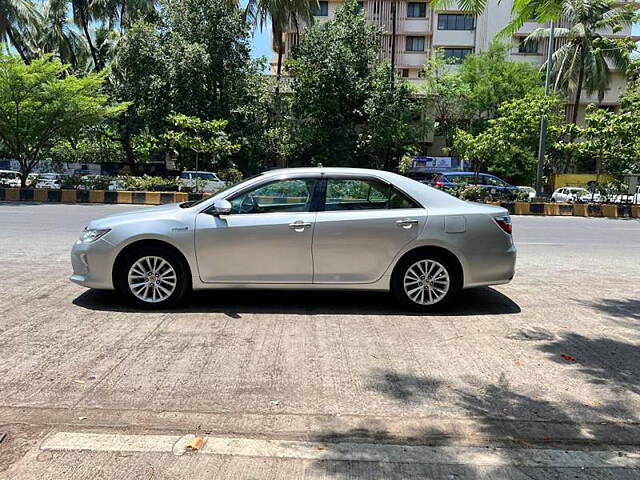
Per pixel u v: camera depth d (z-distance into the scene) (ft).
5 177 87.20
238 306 19.45
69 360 14.20
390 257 18.72
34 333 16.22
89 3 98.17
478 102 120.47
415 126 113.09
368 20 143.54
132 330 16.63
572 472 9.57
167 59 89.25
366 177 19.21
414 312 19.17
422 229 18.72
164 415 11.39
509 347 15.84
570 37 113.19
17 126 69.21
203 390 12.58
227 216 18.58
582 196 89.15
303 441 10.46
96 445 10.13
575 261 31.48
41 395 12.20
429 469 9.56
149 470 9.38
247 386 12.84
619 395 12.73
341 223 18.49
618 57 109.50
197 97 89.45
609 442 10.64
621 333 17.38
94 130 90.63
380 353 15.14
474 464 9.76
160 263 18.65
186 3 92.53
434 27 140.77
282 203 18.90
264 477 9.25
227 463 9.64
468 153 82.33
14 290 21.09
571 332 17.38
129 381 12.99
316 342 15.92
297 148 99.76
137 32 88.74
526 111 74.59
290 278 18.61
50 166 97.86
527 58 138.10
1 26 95.50
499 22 138.10
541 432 10.98
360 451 10.11
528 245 38.27
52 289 21.30
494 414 11.69
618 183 73.72
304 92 96.02
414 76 147.23
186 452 9.95
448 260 19.15
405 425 11.15
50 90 67.51
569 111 140.67
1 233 36.78
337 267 18.61
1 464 9.48
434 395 12.54
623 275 27.20
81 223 43.11
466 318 18.70
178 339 15.92
